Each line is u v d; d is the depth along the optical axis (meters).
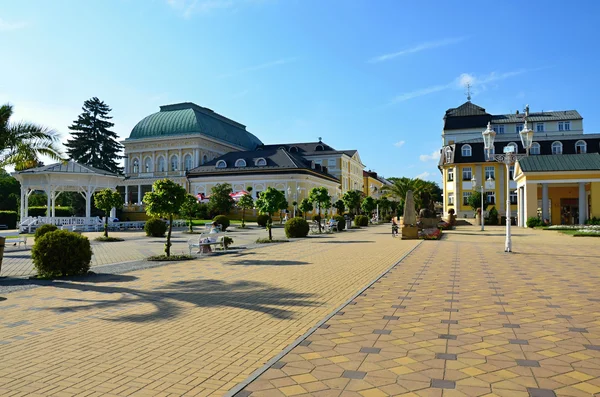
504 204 56.06
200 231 38.34
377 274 12.20
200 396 4.36
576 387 4.39
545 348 5.59
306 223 30.58
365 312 7.64
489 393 4.27
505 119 68.56
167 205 17.00
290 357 5.36
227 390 4.50
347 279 11.41
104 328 6.96
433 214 32.31
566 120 65.75
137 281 11.70
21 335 6.62
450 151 59.69
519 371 4.82
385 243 24.16
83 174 39.03
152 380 4.79
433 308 7.89
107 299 9.31
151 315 7.79
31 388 4.62
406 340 6.00
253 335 6.46
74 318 7.66
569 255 16.77
